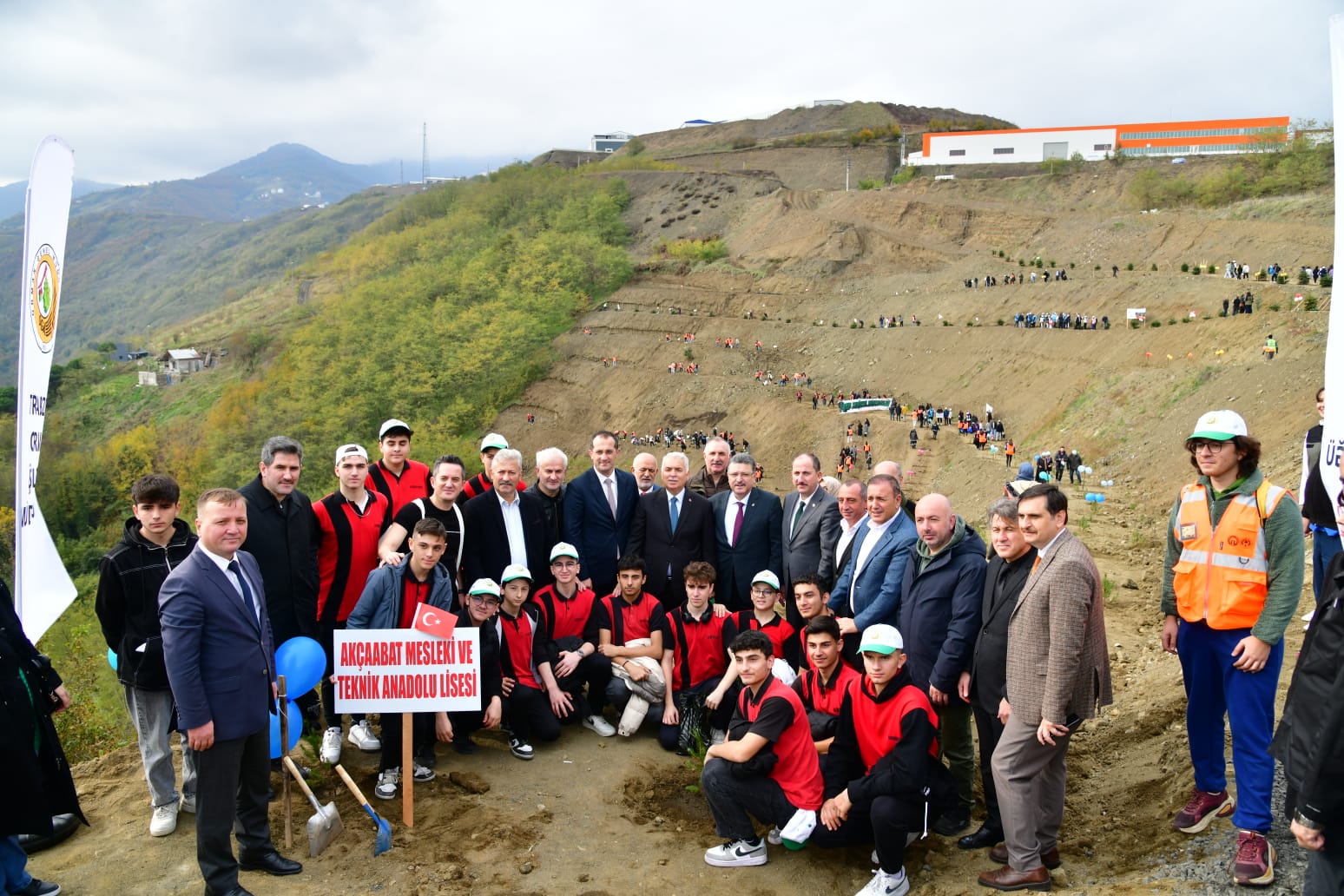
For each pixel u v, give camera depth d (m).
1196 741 6.15
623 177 142.75
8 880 5.78
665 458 9.57
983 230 87.94
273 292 184.62
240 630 5.85
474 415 83.75
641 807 7.52
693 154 164.25
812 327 77.62
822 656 6.99
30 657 5.87
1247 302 45.28
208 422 100.31
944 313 69.19
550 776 8.01
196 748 5.64
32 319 6.62
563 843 6.86
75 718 11.48
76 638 17.97
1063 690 5.66
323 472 77.50
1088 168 96.88
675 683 8.76
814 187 135.38
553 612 8.95
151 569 6.62
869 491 7.94
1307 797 4.16
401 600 7.50
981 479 39.25
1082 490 31.84
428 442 75.88
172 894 6.02
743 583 9.67
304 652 7.11
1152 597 13.21
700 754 8.34
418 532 7.44
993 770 6.03
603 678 8.92
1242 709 5.61
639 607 9.05
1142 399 40.12
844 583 8.37
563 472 9.70
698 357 78.62
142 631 6.61
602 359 85.44
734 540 9.70
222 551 5.84
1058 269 71.94
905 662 6.35
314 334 106.38
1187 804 6.28
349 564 8.34
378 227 177.25
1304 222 63.00
